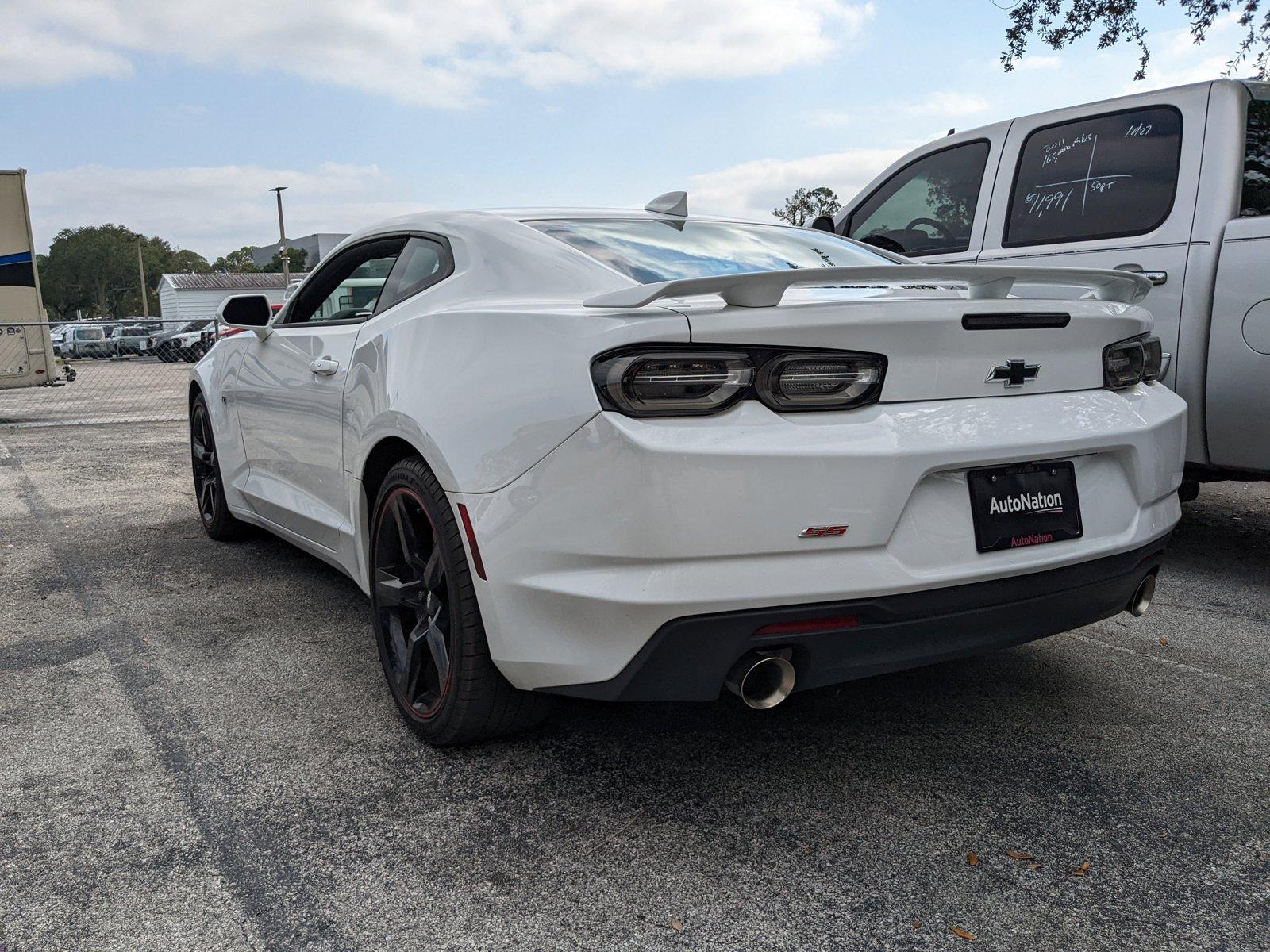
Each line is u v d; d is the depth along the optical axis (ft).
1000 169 15.38
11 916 5.91
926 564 6.62
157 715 8.87
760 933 5.77
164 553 15.03
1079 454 7.31
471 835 6.83
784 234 10.26
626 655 6.40
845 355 6.44
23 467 24.71
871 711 8.98
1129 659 10.34
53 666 10.14
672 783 7.58
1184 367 12.72
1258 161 13.05
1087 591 7.39
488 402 7.14
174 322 45.19
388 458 8.96
